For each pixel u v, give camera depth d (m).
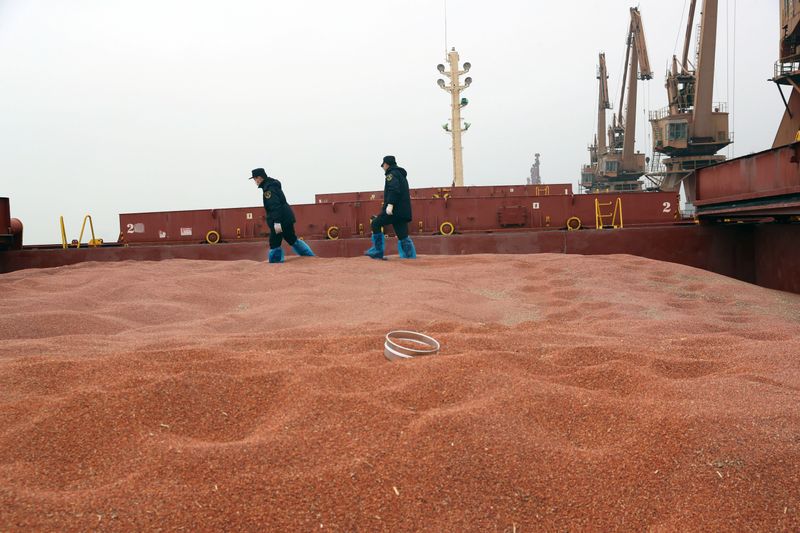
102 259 13.69
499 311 6.29
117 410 2.28
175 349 3.45
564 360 3.36
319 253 14.01
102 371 2.93
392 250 13.60
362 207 15.75
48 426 2.13
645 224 15.83
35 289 7.20
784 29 26.17
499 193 21.58
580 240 13.14
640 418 2.28
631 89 72.81
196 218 16.47
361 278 7.91
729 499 1.73
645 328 4.91
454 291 6.99
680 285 7.88
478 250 13.51
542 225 15.91
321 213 15.82
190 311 5.98
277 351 3.59
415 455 1.95
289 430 2.15
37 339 4.28
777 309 6.50
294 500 1.70
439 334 4.09
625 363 3.08
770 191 9.00
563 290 7.25
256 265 9.45
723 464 1.88
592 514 1.71
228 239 16.39
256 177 9.77
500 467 1.90
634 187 73.56
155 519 1.58
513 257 10.07
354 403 2.41
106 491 1.70
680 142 52.34
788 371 3.12
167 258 13.69
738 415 2.23
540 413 2.37
